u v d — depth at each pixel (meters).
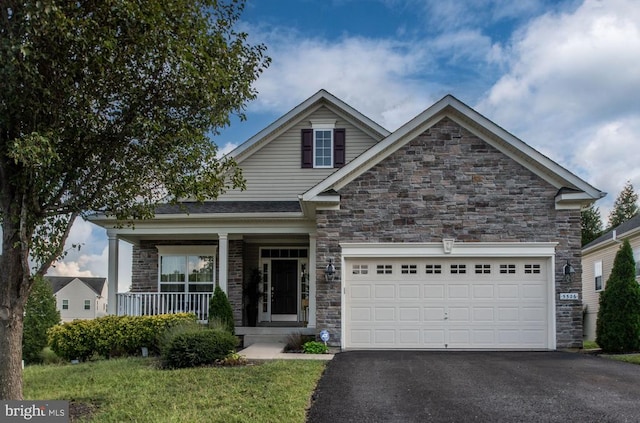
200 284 18.09
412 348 13.88
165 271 18.20
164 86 7.53
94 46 6.65
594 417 7.20
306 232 16.14
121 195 7.94
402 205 14.06
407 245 13.95
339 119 18.67
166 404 7.84
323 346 13.25
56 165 6.95
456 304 13.96
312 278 16.06
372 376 9.80
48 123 6.89
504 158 14.01
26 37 6.28
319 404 7.85
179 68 7.33
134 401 8.06
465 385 9.04
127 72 7.21
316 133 18.70
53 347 13.90
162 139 7.57
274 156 18.59
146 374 10.09
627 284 13.29
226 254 16.12
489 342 13.81
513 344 13.77
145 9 6.78
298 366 10.61
